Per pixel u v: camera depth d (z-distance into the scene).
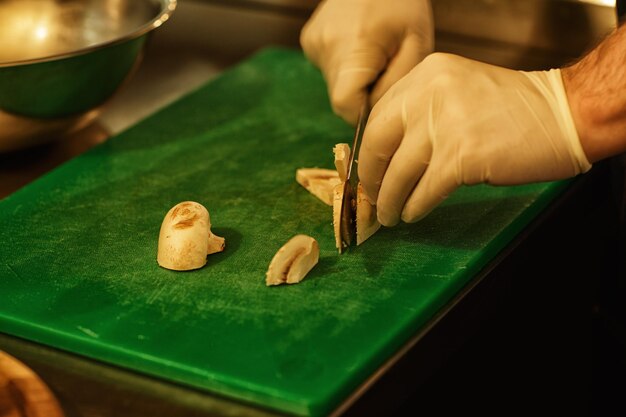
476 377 0.96
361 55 1.04
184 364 0.81
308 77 1.19
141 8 1.12
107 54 1.01
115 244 0.94
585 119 0.89
